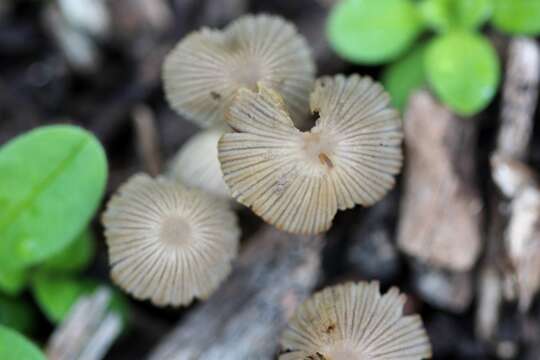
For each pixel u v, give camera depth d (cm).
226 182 14
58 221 16
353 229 17
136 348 17
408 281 17
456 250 17
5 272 16
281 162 14
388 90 18
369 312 14
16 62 19
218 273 15
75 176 16
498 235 17
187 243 15
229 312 16
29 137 15
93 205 16
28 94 19
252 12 19
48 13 19
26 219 16
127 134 19
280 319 16
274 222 14
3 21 19
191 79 15
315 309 14
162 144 18
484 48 17
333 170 14
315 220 14
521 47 17
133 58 19
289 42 15
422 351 14
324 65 18
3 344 15
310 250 16
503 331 17
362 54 18
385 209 17
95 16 18
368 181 14
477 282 17
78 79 19
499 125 17
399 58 18
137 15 19
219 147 14
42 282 16
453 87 17
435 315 17
